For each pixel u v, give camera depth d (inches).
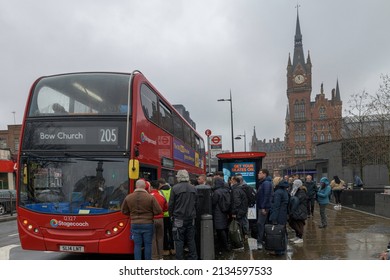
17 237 525.7
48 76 337.4
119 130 306.5
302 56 5851.4
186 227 292.4
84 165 301.6
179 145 494.0
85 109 313.3
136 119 313.1
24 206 301.6
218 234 354.6
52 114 314.8
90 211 294.0
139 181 281.0
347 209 735.1
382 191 765.3
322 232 443.2
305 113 5679.1
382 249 336.2
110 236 291.0
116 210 293.4
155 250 315.3
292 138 5664.4
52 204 298.2
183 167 520.4
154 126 369.7
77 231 293.1
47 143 308.5
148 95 357.1
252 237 430.3
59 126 310.2
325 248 346.6
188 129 579.8
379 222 516.4
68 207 296.0
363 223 511.5
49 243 293.7
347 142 1113.4
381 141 907.4
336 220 555.8
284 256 318.7
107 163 301.1
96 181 298.5
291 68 5856.3
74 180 299.7
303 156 5556.1
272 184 359.3
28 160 307.3
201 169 772.6
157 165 374.6
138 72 341.4
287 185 332.8
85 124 308.2
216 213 348.5
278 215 327.0
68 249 291.9
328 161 1224.2
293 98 5767.7
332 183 763.4
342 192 842.2
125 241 291.0
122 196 295.7
